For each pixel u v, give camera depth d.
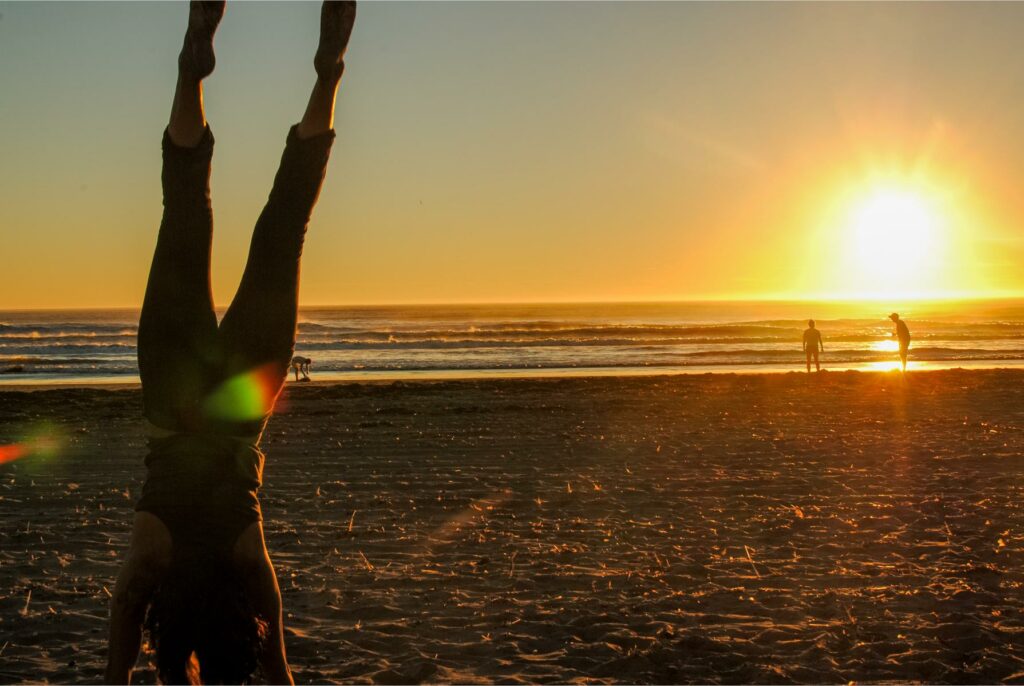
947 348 46.97
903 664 5.04
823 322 85.06
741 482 10.31
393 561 7.18
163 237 2.90
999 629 5.54
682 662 5.10
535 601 6.17
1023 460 11.62
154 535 2.94
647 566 6.97
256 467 3.14
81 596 6.34
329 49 2.71
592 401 20.20
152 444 3.08
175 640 2.83
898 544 7.52
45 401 20.91
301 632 5.62
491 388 23.73
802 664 5.05
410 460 12.09
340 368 35.62
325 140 2.82
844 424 15.73
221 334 2.96
